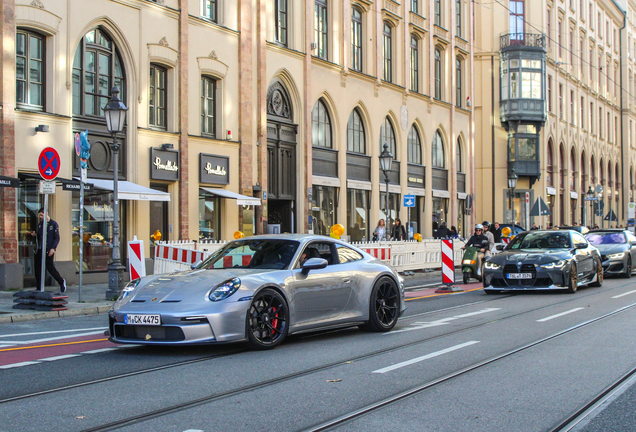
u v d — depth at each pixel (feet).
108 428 16.42
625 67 238.89
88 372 23.30
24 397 19.63
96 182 62.39
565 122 181.47
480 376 22.43
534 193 161.89
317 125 98.27
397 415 17.62
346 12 102.58
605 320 36.27
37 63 60.23
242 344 27.78
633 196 248.93
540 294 52.54
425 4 123.95
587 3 199.93
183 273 28.96
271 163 88.79
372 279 32.42
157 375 22.75
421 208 124.16
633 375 22.57
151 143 70.23
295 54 92.02
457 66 138.41
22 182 58.65
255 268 29.48
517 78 155.02
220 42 79.46
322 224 98.12
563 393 20.03
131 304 26.53
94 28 65.41
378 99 110.11
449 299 50.01
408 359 25.40
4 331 35.01
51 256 52.42
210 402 19.01
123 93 68.28
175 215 73.20
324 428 16.38
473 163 142.00
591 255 57.41
